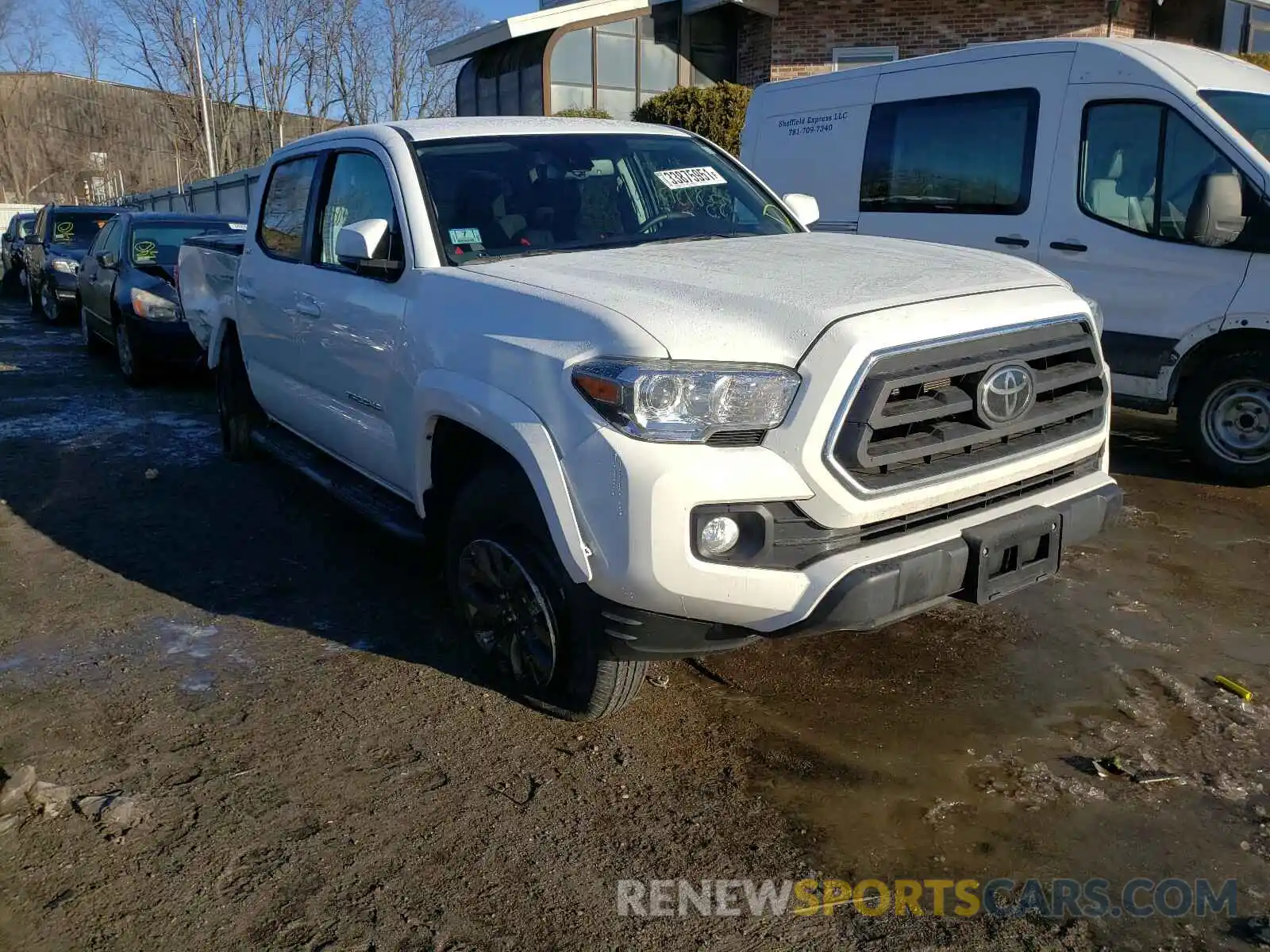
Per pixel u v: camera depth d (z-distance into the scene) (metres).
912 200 7.51
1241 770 3.21
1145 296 6.24
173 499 6.15
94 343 12.06
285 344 5.22
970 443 3.12
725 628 3.02
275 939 2.56
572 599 3.23
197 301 7.07
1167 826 2.95
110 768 3.30
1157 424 7.63
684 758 3.33
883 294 3.11
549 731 3.49
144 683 3.86
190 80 41.28
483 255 3.98
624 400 2.84
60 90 48.44
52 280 15.27
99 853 2.89
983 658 3.99
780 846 2.90
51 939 2.56
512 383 3.23
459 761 3.32
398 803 3.11
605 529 2.91
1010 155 6.92
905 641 4.14
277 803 3.11
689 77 19.69
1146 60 6.32
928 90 7.41
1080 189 6.53
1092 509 3.45
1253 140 6.14
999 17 16.83
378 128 4.54
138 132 49.88
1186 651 4.02
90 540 5.45
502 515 3.45
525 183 4.29
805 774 3.23
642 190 4.54
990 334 3.12
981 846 2.89
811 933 2.58
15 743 3.46
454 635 4.24
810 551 2.92
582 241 4.16
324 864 2.84
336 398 4.71
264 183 5.82
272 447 5.79
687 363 2.84
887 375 2.88
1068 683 3.78
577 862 2.84
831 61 17.86
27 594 4.73
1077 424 3.53
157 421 8.26
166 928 2.60
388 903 2.69
